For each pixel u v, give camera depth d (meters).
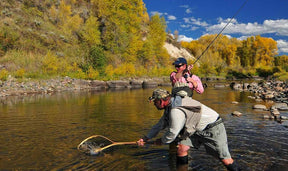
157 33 44.16
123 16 36.59
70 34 31.53
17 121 5.92
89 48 27.94
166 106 2.75
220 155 2.72
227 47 82.25
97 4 39.88
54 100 10.79
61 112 7.31
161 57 45.00
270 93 12.93
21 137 4.43
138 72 31.12
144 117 6.43
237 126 5.26
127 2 37.25
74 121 5.89
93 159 3.28
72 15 37.06
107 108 8.19
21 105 9.02
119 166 3.03
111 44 34.66
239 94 13.89
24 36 25.41
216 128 2.64
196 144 2.99
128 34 37.19
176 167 2.99
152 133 3.12
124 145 3.88
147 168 2.96
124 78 27.52
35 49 24.31
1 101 10.41
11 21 26.17
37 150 3.67
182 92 2.70
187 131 2.65
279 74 35.25
